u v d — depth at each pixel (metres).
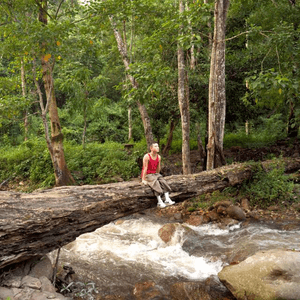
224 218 8.16
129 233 7.61
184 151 10.48
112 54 17.27
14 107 11.25
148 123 12.55
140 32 14.42
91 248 6.58
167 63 11.87
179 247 6.66
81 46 10.89
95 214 5.12
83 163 13.55
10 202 4.48
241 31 13.57
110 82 27.17
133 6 10.88
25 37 9.35
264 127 21.09
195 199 9.77
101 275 5.38
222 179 8.02
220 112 10.08
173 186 6.57
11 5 10.17
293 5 13.06
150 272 5.51
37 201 4.75
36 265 4.85
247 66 12.77
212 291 4.73
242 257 5.75
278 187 9.02
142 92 9.70
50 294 4.12
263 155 13.52
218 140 10.11
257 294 4.09
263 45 12.12
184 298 4.60
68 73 13.30
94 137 22.62
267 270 4.27
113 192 5.54
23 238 4.22
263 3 13.27
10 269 4.55
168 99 12.48
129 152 14.76
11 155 14.81
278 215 8.19
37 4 10.55
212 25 12.48
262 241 6.50
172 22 9.28
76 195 5.20
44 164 13.30
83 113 15.55
